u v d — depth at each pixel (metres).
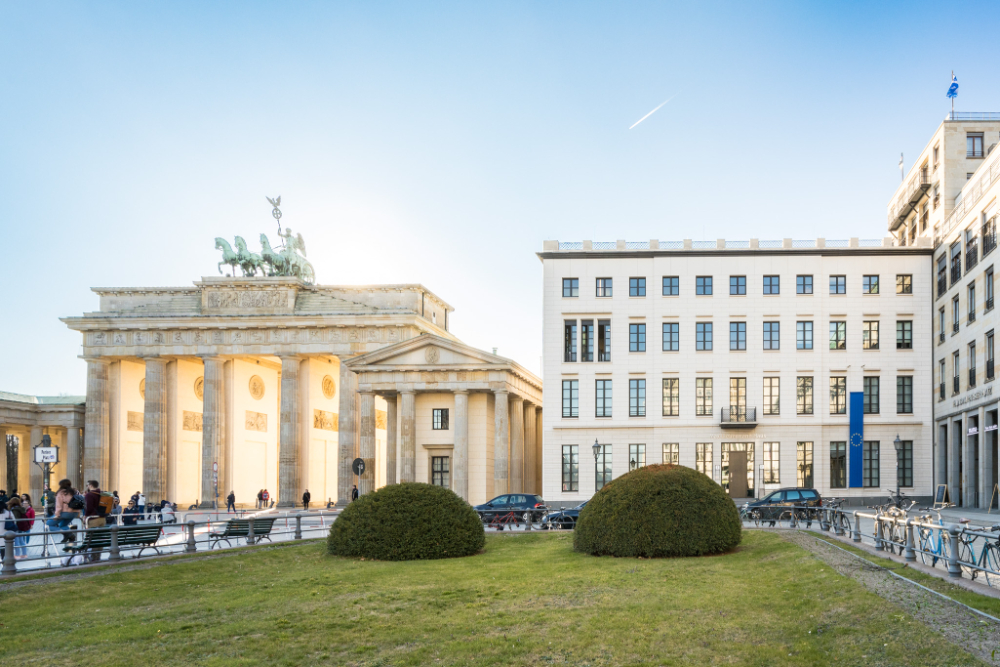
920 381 70.31
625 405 71.25
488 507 55.56
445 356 80.25
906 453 69.69
